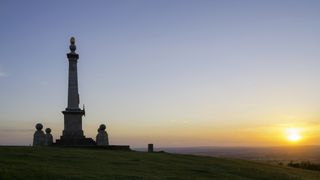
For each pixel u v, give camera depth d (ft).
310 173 188.85
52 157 146.92
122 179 116.88
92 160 148.15
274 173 164.35
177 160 169.37
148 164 150.41
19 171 113.19
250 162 195.11
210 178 135.95
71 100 238.48
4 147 165.68
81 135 236.84
